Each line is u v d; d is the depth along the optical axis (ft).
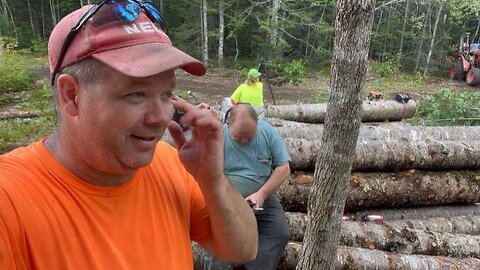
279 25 75.41
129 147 3.36
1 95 40.86
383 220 16.35
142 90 3.26
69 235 3.33
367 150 16.69
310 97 49.73
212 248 4.61
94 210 3.49
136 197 3.78
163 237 3.87
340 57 8.73
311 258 10.25
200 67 3.57
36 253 3.19
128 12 3.31
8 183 3.24
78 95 3.29
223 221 4.28
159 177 4.11
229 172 11.68
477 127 23.47
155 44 3.36
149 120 3.33
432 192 16.75
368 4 8.29
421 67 78.64
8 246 3.08
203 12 78.33
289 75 66.33
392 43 82.79
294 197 15.69
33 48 82.79
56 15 100.63
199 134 4.00
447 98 33.45
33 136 26.71
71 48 3.21
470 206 17.54
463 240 14.51
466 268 13.05
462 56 67.26
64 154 3.49
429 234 14.53
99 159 3.37
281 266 12.92
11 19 96.78
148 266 3.68
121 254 3.54
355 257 12.90
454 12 74.38
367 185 16.28
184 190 4.28
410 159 16.84
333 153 9.36
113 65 3.11
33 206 3.25
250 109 11.44
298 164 16.37
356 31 8.47
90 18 3.21
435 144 17.29
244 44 87.71
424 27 79.20
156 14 3.64
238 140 11.52
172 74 3.42
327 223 9.88
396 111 32.12
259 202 11.13
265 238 11.37
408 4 78.69
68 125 3.41
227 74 67.26
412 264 12.99
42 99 36.50
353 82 8.79
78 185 3.47
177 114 3.92
